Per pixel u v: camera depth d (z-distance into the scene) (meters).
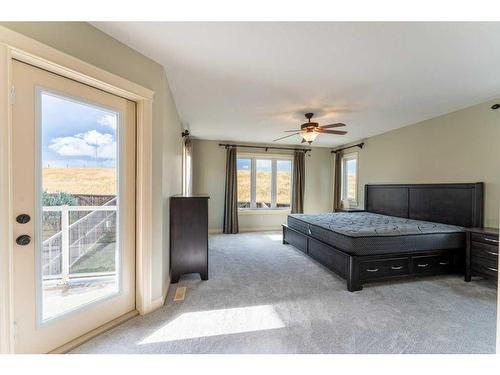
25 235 1.35
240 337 1.70
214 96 2.98
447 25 1.60
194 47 1.89
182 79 2.49
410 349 1.58
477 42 1.80
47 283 1.48
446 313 2.06
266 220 6.25
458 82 2.54
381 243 2.69
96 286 1.77
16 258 1.33
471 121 3.29
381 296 2.40
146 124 1.96
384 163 4.91
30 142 1.36
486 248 2.66
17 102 1.31
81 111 1.63
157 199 2.13
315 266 3.33
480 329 1.82
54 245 1.52
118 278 1.88
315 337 1.71
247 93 2.88
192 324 1.86
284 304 2.22
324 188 6.66
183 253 2.74
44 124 1.43
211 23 1.59
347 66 2.21
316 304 2.22
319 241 3.27
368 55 2.00
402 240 2.75
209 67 2.23
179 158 3.81
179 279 2.80
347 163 6.25
